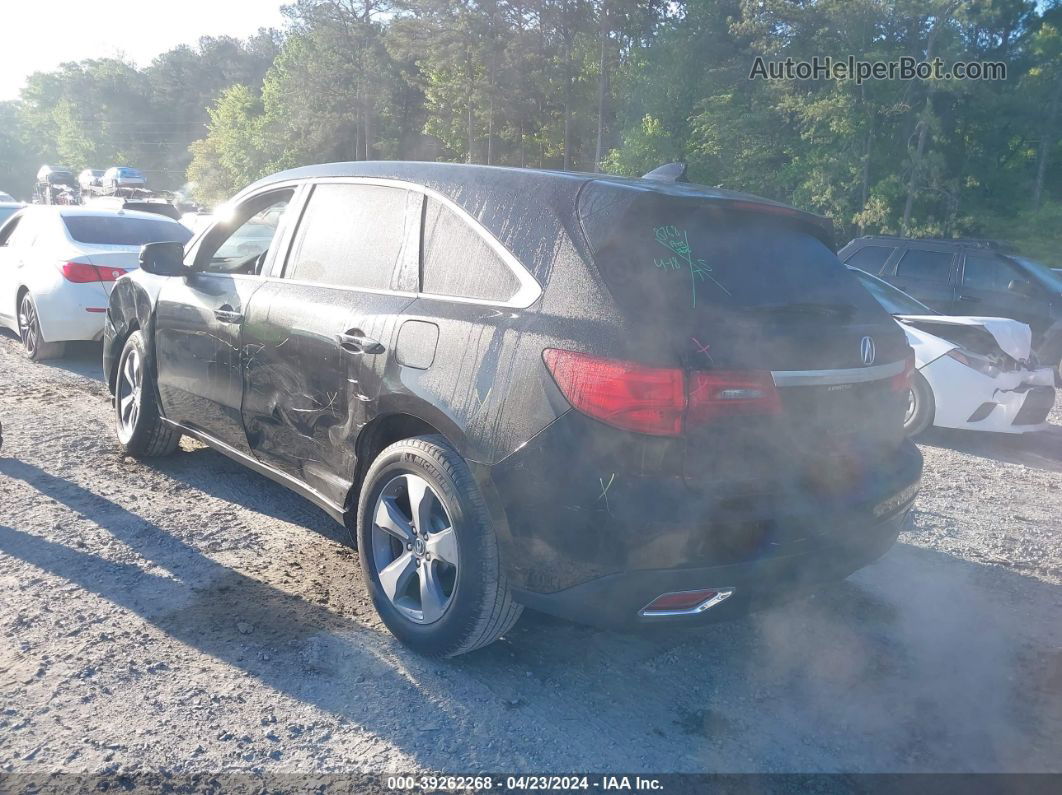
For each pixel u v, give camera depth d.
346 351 3.65
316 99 78.31
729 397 2.81
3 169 143.12
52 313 8.73
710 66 56.84
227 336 4.42
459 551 3.15
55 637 3.46
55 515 4.73
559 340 2.91
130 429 5.64
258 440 4.34
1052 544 5.10
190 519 4.79
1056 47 43.94
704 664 3.49
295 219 4.33
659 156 53.66
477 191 3.51
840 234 44.69
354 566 4.27
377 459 3.49
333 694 3.15
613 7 55.22
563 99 60.31
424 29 60.81
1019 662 3.59
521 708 3.12
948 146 44.72
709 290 2.99
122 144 138.00
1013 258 12.42
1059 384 11.96
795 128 48.56
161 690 3.12
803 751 2.93
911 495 3.44
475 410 3.07
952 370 7.50
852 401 3.22
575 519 2.82
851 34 43.50
